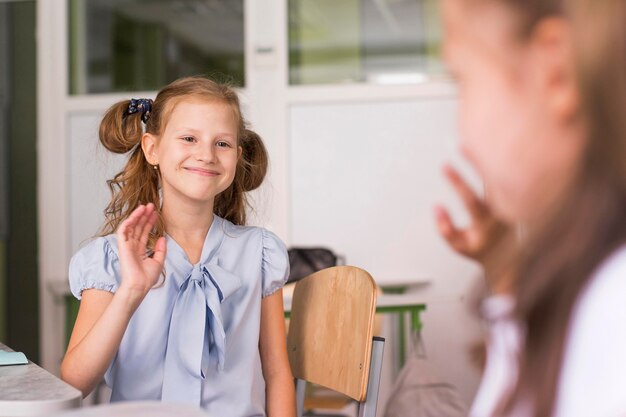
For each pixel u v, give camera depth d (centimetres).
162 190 135
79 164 371
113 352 105
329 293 132
